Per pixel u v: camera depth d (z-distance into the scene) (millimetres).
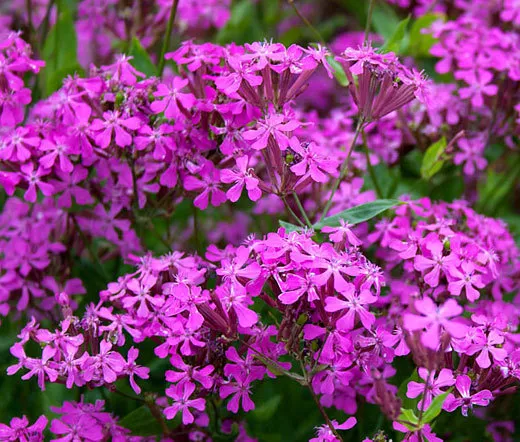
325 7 925
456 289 599
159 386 658
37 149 640
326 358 579
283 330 586
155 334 600
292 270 583
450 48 721
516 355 587
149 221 670
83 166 649
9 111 646
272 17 868
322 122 736
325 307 572
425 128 705
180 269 611
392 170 718
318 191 680
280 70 614
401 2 783
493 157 750
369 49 628
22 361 598
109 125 629
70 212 677
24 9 817
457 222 663
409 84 622
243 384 593
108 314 605
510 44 717
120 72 647
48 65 729
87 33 776
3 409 674
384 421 644
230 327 585
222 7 798
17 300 678
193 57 637
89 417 607
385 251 660
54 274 686
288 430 680
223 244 737
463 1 783
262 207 722
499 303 636
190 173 640
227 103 631
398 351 586
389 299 632
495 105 706
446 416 650
